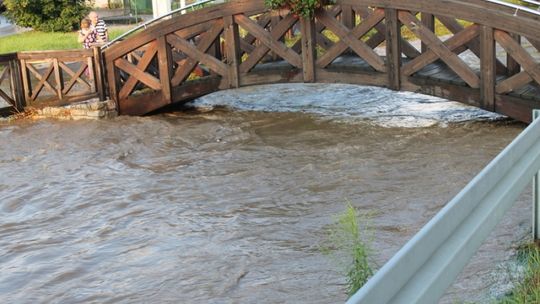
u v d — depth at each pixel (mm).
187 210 8219
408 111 13469
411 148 10516
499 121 12008
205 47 13852
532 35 10555
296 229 7320
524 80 10867
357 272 4598
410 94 15180
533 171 4777
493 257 5902
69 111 14328
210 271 6312
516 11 11367
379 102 14594
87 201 8789
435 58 11734
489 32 11016
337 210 7871
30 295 6082
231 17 13484
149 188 9211
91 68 14461
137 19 32031
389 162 9789
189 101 15875
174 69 15211
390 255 6242
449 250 3193
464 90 11539
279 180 9258
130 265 6617
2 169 10578
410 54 13305
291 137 11805
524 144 4516
